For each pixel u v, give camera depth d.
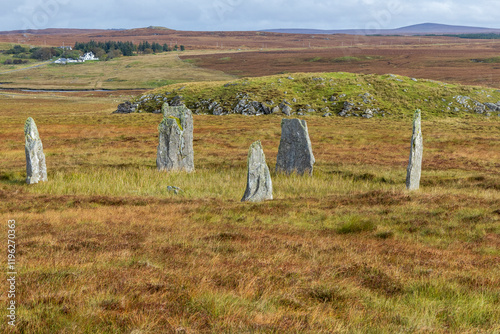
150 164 37.84
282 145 34.62
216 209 21.08
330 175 33.59
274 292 9.22
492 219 18.08
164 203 23.12
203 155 44.88
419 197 23.02
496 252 14.02
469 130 67.25
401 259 12.72
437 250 14.02
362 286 10.19
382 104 85.44
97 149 48.50
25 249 12.73
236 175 33.25
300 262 11.94
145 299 8.46
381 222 18.44
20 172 33.38
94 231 15.83
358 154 46.16
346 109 82.94
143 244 13.61
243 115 83.31
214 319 7.62
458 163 40.31
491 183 28.77
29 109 114.75
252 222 18.45
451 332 7.65
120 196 25.28
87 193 27.03
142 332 6.91
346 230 16.98
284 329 7.25
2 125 71.94
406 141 55.84
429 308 8.77
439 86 94.00
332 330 7.34
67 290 8.86
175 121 35.03
